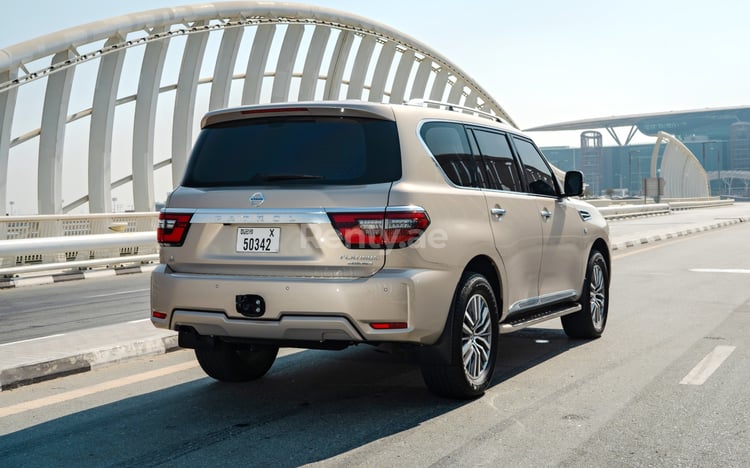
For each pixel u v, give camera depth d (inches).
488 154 225.3
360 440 165.8
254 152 191.3
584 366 239.8
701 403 192.2
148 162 986.7
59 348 256.1
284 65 1286.9
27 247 586.6
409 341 178.1
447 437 166.7
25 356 243.3
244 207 184.7
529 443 161.5
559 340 288.5
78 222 700.7
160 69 999.0
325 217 177.3
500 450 157.0
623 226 1384.1
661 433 167.5
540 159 264.5
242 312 181.3
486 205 209.0
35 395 213.5
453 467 147.0
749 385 210.7
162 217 197.0
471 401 198.7
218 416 188.5
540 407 190.9
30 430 179.2
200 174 196.4
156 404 201.6
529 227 232.5
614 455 152.9
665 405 190.7
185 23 1042.1
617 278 511.2
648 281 490.6
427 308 179.3
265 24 1189.7
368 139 184.2
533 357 256.4
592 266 284.7
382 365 247.8
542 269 242.7
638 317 340.2
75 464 153.9
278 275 180.7
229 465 150.9
